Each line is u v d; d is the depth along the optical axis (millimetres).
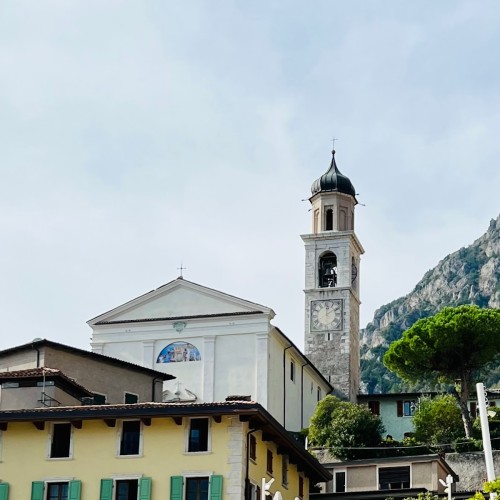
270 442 57688
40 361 70500
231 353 95375
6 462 53781
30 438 54031
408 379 110938
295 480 63062
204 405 52344
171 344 96875
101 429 53594
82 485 52812
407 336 110125
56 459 53438
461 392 105250
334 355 120188
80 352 72625
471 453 88562
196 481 52250
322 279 124562
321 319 122062
